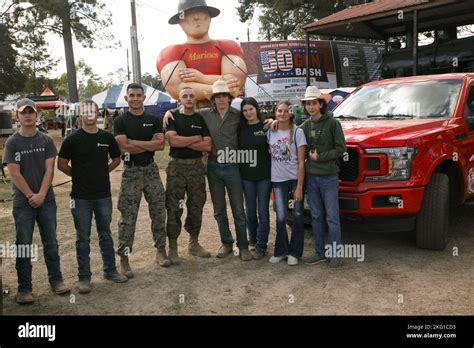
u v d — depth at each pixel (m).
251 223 5.36
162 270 4.92
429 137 5.00
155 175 4.91
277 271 4.77
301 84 18.11
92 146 4.38
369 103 6.40
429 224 5.05
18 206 4.14
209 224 6.82
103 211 4.48
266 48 17.94
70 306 4.05
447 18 13.45
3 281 4.75
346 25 13.46
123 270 4.76
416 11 10.88
